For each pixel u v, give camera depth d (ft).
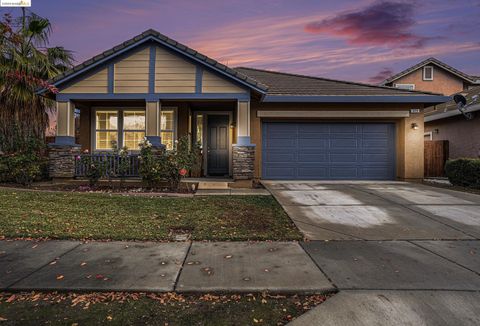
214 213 21.11
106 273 11.60
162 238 16.16
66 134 31.89
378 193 28.35
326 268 12.32
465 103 41.24
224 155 40.24
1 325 8.32
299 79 44.47
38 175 32.58
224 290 10.37
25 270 11.80
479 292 10.31
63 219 18.99
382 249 14.80
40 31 36.35
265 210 22.09
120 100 33.45
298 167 37.65
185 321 8.70
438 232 17.65
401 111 36.86
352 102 35.83
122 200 23.99
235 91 32.37
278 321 8.72
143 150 29.66
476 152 43.29
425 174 49.60
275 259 13.32
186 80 32.37
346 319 8.73
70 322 8.54
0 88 33.88
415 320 8.64
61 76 31.27
